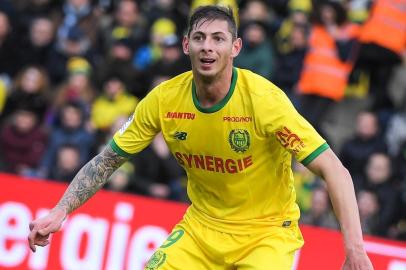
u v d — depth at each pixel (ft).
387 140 128.77
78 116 119.03
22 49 135.03
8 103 128.88
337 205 58.08
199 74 59.57
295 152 59.31
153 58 133.69
